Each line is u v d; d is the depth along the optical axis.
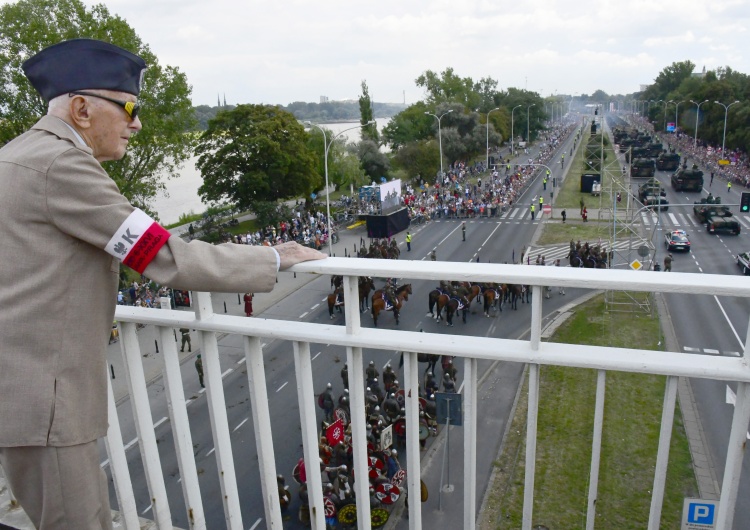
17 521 3.03
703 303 26.88
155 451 2.94
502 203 59.88
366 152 72.44
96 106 1.97
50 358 1.86
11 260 1.82
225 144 52.09
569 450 13.66
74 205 1.83
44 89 1.98
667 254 39.41
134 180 35.56
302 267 2.29
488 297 27.39
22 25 30.30
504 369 19.22
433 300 27.44
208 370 2.68
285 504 12.28
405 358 2.40
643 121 161.25
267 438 2.70
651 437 13.95
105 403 2.05
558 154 107.31
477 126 87.38
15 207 1.81
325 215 55.56
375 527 12.00
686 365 2.04
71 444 1.90
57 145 1.87
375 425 14.38
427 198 61.09
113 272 2.06
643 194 56.06
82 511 1.97
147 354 21.52
